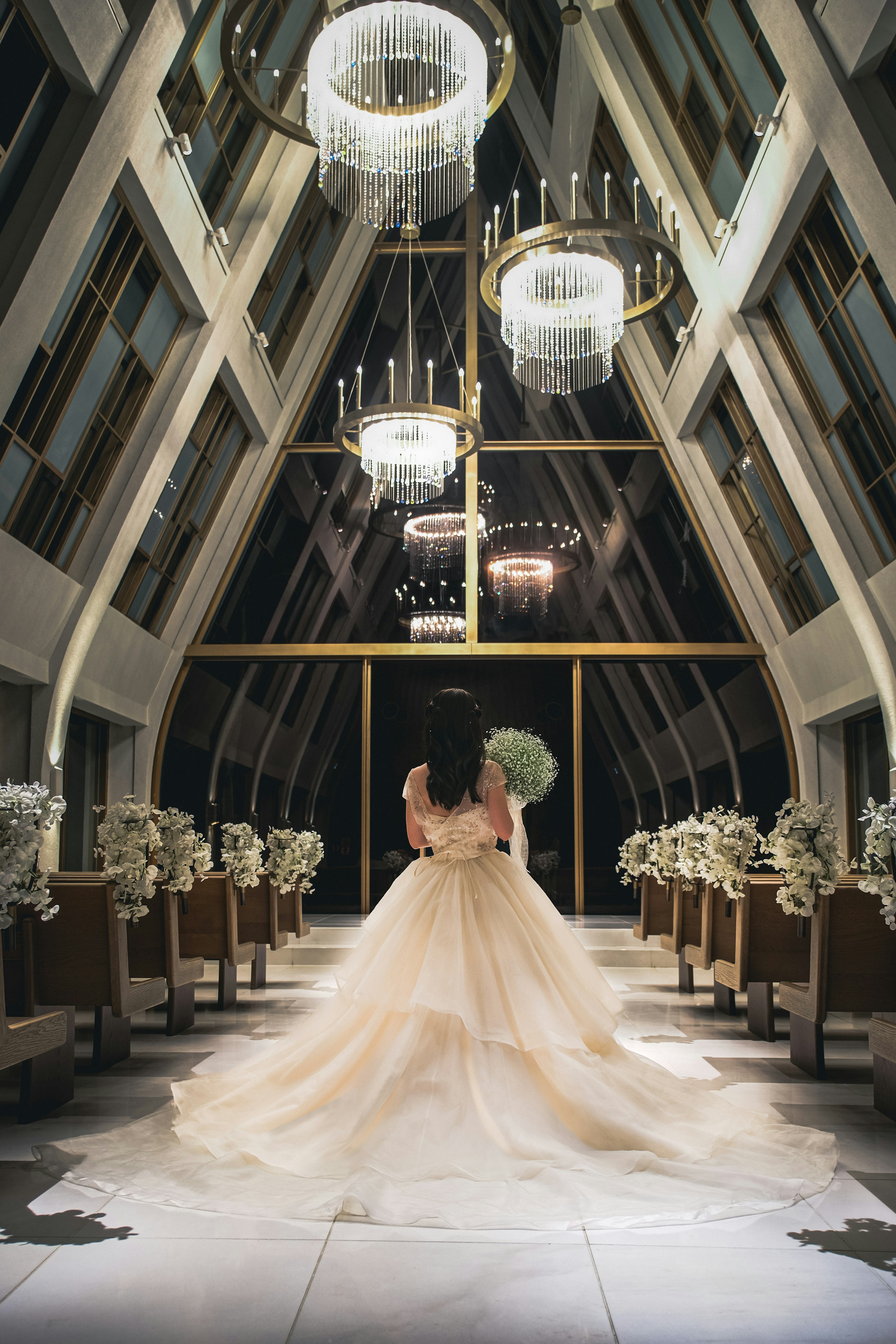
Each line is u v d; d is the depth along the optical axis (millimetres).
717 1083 4613
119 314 7250
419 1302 2254
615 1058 3656
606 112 9070
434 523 11039
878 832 3994
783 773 10516
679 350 9484
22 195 5598
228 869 6426
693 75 7352
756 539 10000
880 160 5582
